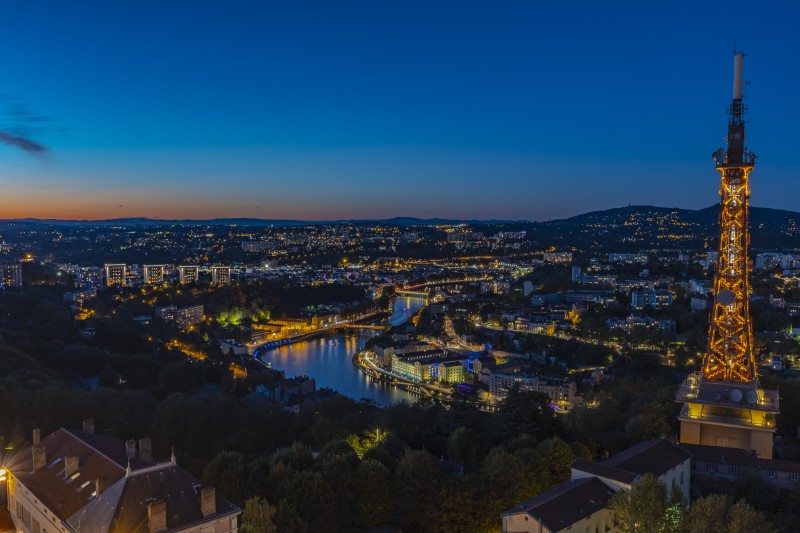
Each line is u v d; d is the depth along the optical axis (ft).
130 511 495.00
